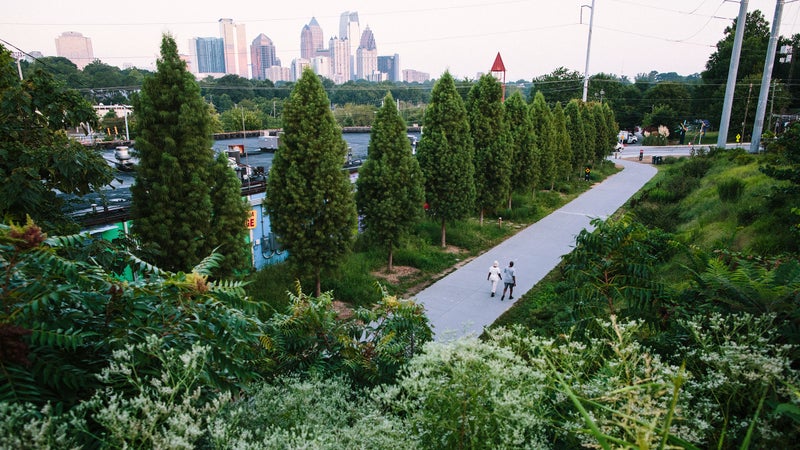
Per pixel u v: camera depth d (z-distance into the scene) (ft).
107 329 9.18
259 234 48.49
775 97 154.40
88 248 12.98
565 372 9.47
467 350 8.95
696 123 202.69
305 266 38.73
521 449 8.18
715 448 8.76
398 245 48.44
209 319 9.97
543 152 83.82
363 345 15.49
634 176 113.70
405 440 8.72
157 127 30.50
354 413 10.95
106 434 7.71
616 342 10.28
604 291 15.93
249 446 7.86
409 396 9.27
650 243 24.99
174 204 30.58
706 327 12.06
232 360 10.07
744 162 63.21
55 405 7.93
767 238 30.58
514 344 11.45
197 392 8.06
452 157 54.13
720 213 43.65
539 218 72.79
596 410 8.34
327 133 37.78
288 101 37.68
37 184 22.22
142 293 9.59
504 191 64.75
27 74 25.00
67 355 8.64
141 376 8.95
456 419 8.64
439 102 54.34
